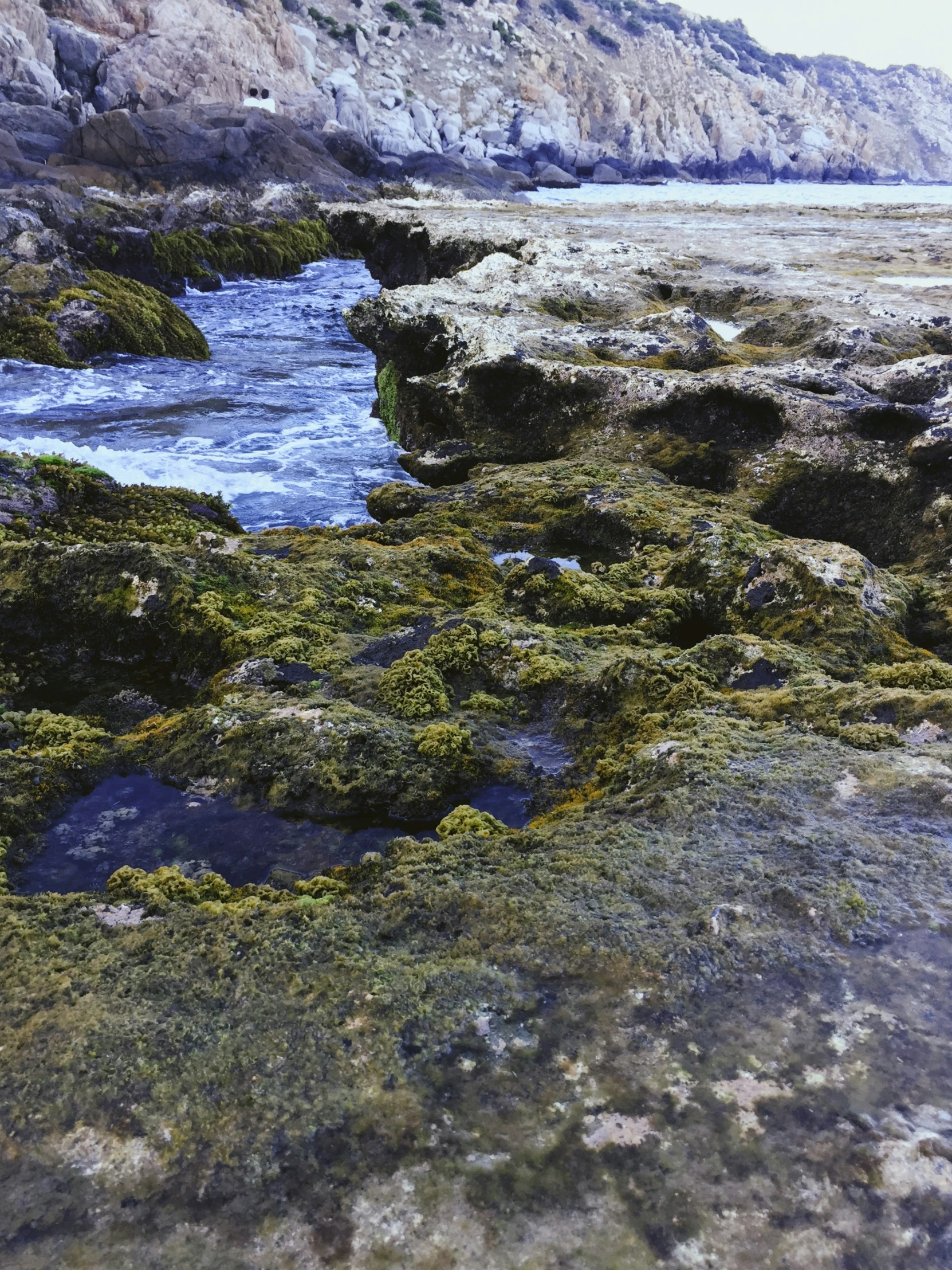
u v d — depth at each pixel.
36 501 8.35
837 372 10.40
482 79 88.31
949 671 5.07
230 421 15.20
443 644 5.49
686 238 21.09
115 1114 2.37
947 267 17.28
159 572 6.27
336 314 26.48
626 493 9.03
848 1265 1.95
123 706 5.64
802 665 5.22
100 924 3.22
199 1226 2.08
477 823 3.95
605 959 2.83
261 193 39.03
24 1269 1.98
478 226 21.69
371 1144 2.27
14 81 45.22
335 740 4.54
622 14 128.62
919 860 3.24
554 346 11.90
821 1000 2.66
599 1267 1.96
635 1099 2.36
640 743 4.46
